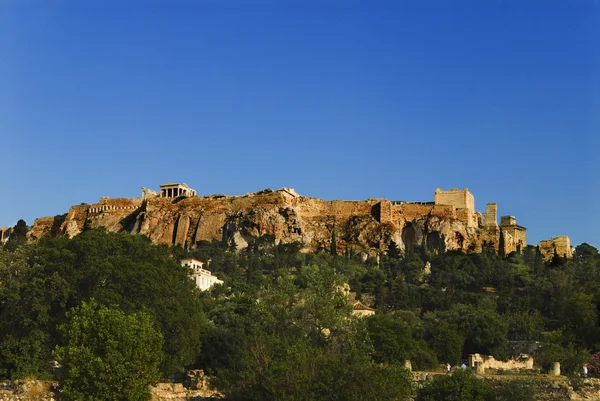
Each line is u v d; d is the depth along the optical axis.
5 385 84.62
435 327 155.75
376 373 82.62
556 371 94.44
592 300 143.62
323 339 103.50
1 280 99.50
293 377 80.38
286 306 110.00
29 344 93.75
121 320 84.31
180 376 105.06
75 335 83.00
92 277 102.06
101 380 79.50
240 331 112.62
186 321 103.31
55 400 81.19
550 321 189.88
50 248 106.38
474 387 83.19
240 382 85.81
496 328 158.00
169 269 111.44
